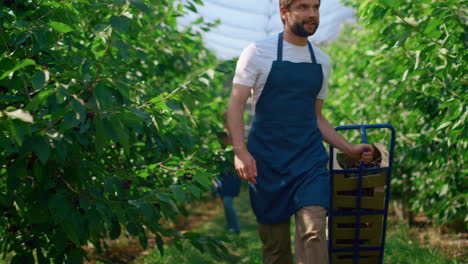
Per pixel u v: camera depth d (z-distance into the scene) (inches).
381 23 107.1
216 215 261.6
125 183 78.4
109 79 60.3
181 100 72.2
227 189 184.4
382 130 149.0
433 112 113.2
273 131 91.9
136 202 71.3
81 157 75.5
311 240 83.1
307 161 90.2
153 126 93.4
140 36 135.6
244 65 91.4
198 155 111.6
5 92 72.3
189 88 72.6
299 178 89.1
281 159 90.9
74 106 56.1
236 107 91.7
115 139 59.2
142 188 88.0
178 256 148.3
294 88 90.1
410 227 193.6
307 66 90.7
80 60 74.9
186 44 152.8
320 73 92.0
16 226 79.7
